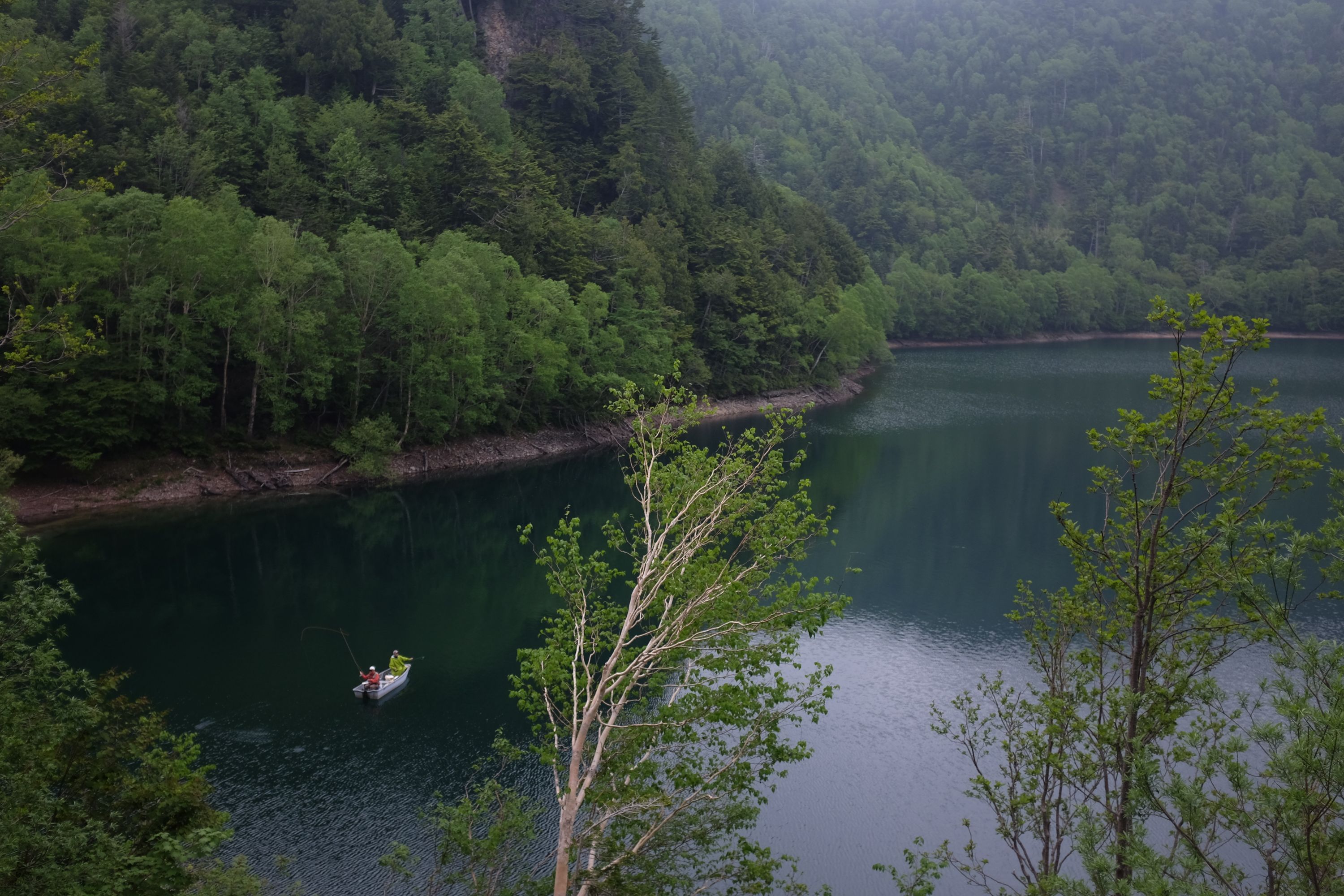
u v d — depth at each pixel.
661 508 15.59
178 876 13.77
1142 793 10.87
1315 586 40.91
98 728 16.31
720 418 94.88
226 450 58.09
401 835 22.92
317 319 57.00
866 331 118.50
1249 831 9.60
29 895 11.94
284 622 38.59
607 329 80.19
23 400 46.53
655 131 122.31
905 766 27.41
